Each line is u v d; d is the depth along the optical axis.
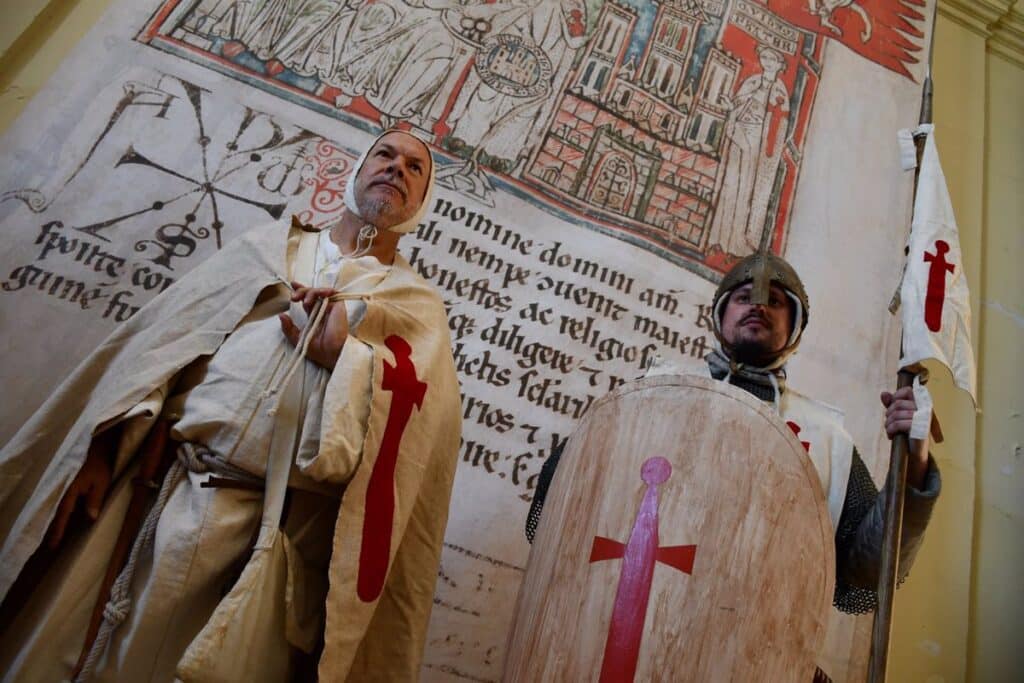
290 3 4.86
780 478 2.62
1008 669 4.22
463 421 4.09
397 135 3.60
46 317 3.81
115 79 4.39
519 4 5.25
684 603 2.46
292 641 2.70
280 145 4.44
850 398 4.59
